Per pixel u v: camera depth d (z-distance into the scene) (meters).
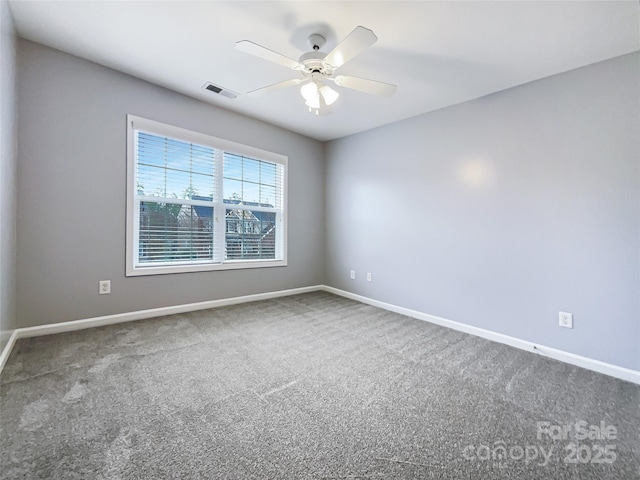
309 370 1.99
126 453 1.21
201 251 3.33
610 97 2.07
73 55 2.41
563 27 1.81
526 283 2.48
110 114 2.61
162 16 1.87
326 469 1.17
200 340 2.44
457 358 2.25
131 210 2.76
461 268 2.91
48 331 2.39
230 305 3.53
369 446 1.30
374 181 3.78
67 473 1.11
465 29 1.87
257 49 1.68
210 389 1.72
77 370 1.88
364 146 3.91
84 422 1.39
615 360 2.05
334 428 1.41
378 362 2.15
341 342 2.50
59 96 2.37
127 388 1.70
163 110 2.90
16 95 2.13
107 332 2.52
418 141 3.29
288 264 4.14
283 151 4.00
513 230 2.55
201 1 1.73
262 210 3.87
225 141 3.38
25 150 2.24
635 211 1.99
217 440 1.31
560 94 2.29
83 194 2.51
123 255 2.74
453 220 2.97
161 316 3.00
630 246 2.00
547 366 2.16
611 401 1.71
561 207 2.29
